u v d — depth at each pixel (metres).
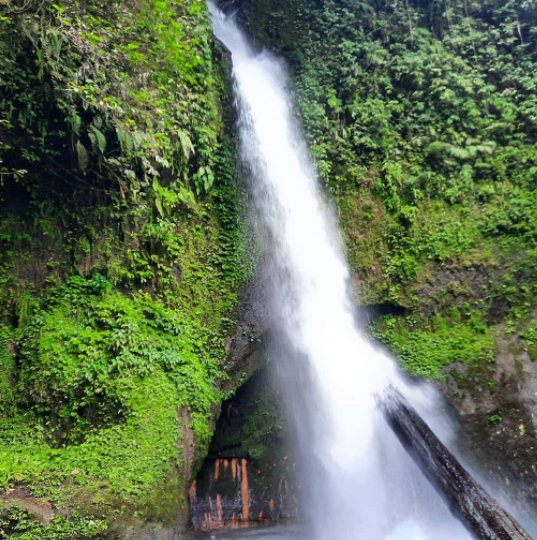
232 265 7.56
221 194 7.85
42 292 5.91
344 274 8.74
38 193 6.05
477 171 9.19
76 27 6.07
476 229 8.71
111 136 6.26
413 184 9.11
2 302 5.71
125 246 6.58
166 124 6.49
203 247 7.47
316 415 7.99
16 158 5.80
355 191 9.26
